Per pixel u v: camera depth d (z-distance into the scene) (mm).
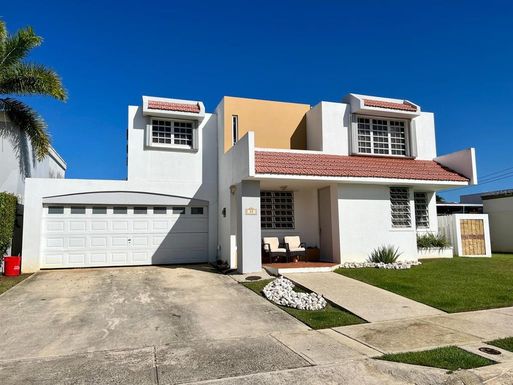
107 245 15430
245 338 6980
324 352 6152
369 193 15117
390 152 17031
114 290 11055
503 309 8750
